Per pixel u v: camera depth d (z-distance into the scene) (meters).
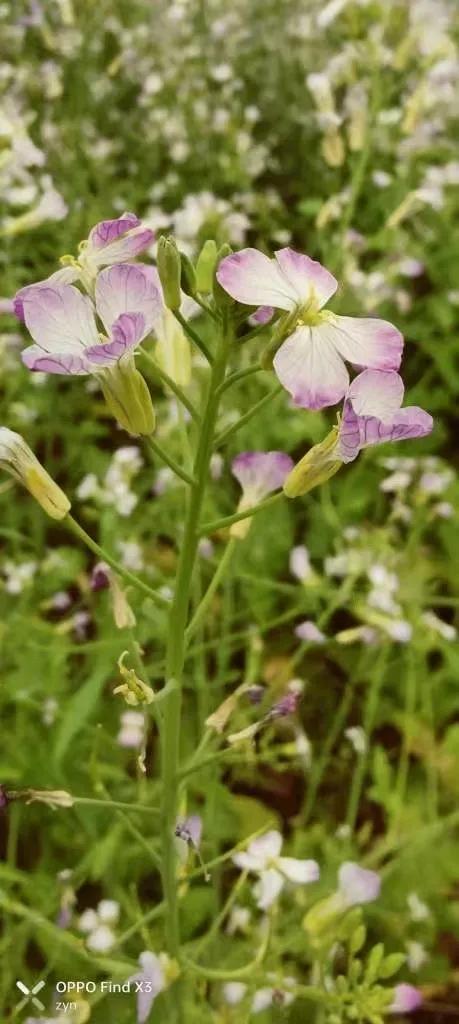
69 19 0.46
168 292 0.14
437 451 0.46
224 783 0.31
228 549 0.18
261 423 0.37
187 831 0.18
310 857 0.28
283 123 0.62
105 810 0.28
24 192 0.38
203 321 0.39
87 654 0.33
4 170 0.38
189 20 0.65
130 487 0.39
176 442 0.35
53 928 0.20
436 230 0.50
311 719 0.34
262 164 0.52
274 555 0.36
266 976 0.20
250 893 0.27
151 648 0.34
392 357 0.14
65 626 0.30
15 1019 0.22
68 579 0.35
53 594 0.35
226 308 0.14
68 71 0.52
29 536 0.39
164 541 0.39
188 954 0.22
